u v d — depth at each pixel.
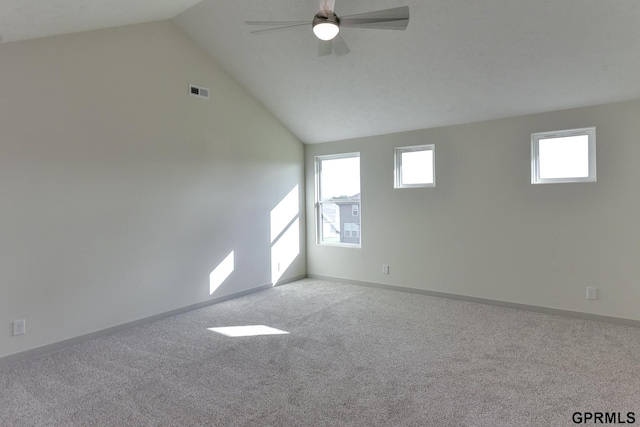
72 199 3.29
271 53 4.20
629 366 2.74
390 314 4.09
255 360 2.94
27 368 2.84
